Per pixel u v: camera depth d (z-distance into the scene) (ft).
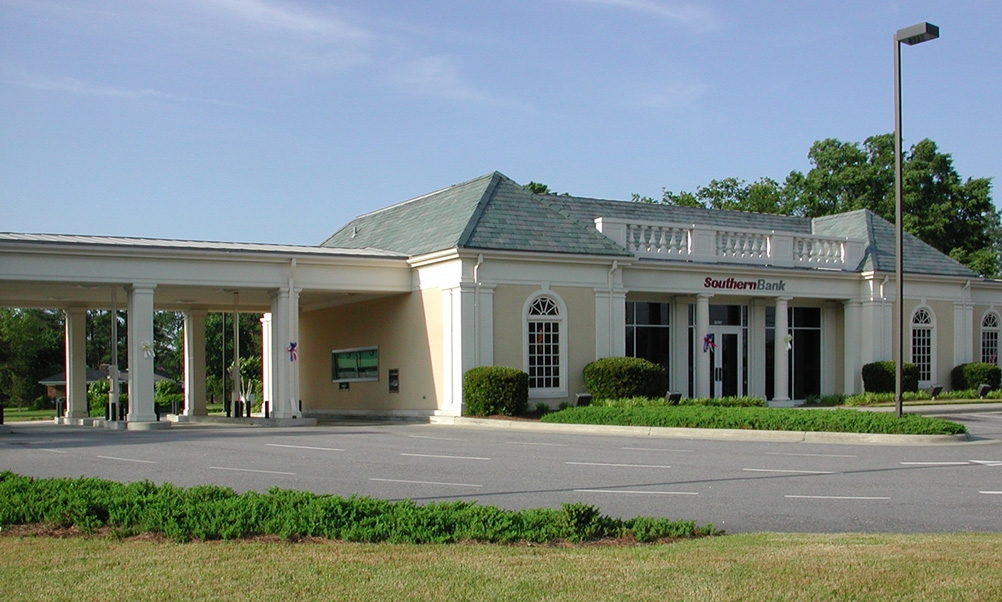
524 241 88.48
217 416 114.83
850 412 69.00
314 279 89.97
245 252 86.43
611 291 91.86
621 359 87.20
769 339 106.52
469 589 21.61
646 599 20.68
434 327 89.45
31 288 95.35
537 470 46.68
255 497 31.22
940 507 35.29
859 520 32.58
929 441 61.26
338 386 108.37
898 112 67.87
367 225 118.32
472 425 81.97
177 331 257.55
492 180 96.17
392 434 71.51
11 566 24.29
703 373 98.27
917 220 169.07
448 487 40.57
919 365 112.88
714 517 33.22
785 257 104.06
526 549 26.30
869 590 21.15
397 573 23.16
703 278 98.37
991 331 120.57
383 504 30.19
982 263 167.02
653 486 41.01
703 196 206.08
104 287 94.07
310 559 24.81
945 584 21.57
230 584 22.24
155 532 28.66
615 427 71.26
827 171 176.35
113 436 71.87
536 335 88.53
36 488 33.50
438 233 92.53
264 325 127.34
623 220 94.53
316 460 51.39
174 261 84.58
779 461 50.67
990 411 95.76
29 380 217.56
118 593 21.59
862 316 108.88
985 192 173.27
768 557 24.61
